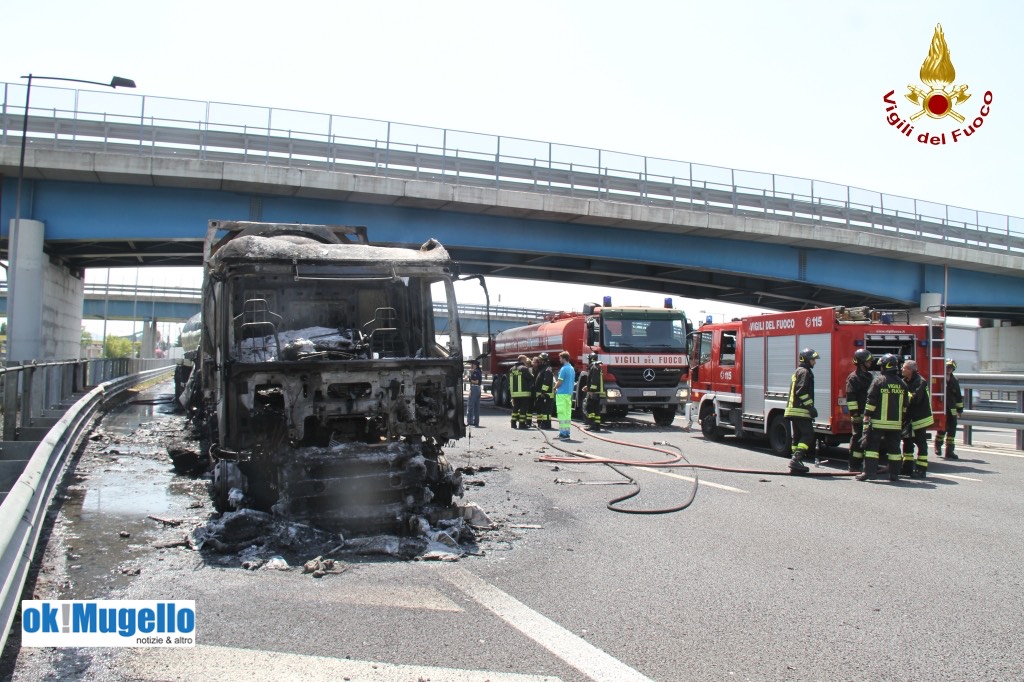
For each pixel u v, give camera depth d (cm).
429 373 750
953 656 436
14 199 2272
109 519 767
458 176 2536
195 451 1076
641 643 450
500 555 649
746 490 996
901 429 1091
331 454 706
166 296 6225
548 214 2631
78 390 1716
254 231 1046
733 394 1552
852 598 540
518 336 2744
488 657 425
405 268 812
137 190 2341
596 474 1120
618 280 3550
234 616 488
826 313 1277
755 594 547
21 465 900
